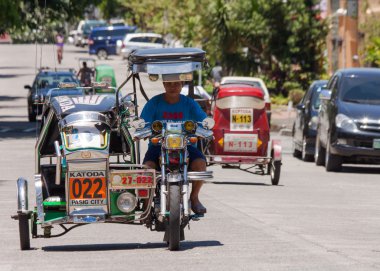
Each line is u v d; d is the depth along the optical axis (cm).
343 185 4866
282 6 10912
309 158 6481
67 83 2942
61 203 2702
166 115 2764
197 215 2767
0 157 6231
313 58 11106
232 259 2514
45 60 18825
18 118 10112
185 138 2669
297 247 2738
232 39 10881
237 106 4862
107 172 2642
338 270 2341
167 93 2762
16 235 3081
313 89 6575
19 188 2753
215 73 10912
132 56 2745
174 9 12962
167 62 2731
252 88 4912
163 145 2672
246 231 3105
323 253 2619
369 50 10200
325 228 3209
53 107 2752
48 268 2409
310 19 11025
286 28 10981
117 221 2669
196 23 11031
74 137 2658
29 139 7719
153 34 17925
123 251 2680
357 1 10838
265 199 4122
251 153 4878
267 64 11088
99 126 2680
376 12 11112
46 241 2931
